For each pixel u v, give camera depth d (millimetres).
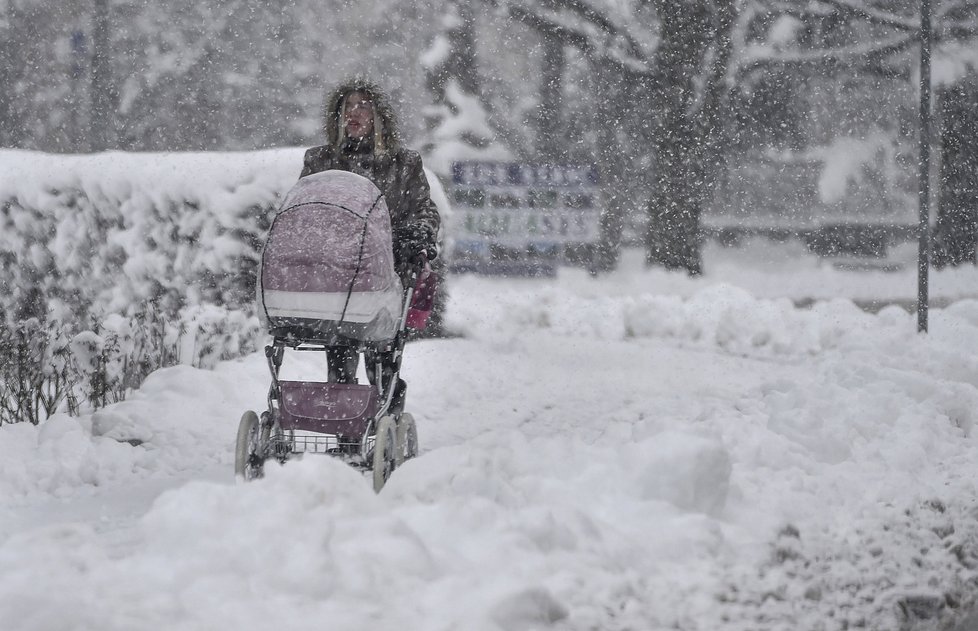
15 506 20531
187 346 34844
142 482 22656
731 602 14094
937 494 20562
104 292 36750
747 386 36125
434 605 12844
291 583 12852
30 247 37250
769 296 82312
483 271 75500
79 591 12383
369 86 22484
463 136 84062
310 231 19875
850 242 104438
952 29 90500
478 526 15273
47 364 31000
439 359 39531
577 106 100375
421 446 26547
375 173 22391
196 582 12695
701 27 77438
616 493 17812
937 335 45750
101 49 124875
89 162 37375
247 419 19594
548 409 32188
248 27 134875
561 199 76062
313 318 19797
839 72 88688
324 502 14984
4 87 131125
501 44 122375
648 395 34438
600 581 14234
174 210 36375
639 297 56969
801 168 107938
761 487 20047
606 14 86750
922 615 14883
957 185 96688
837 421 25969
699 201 78188
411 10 135250
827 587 15047
